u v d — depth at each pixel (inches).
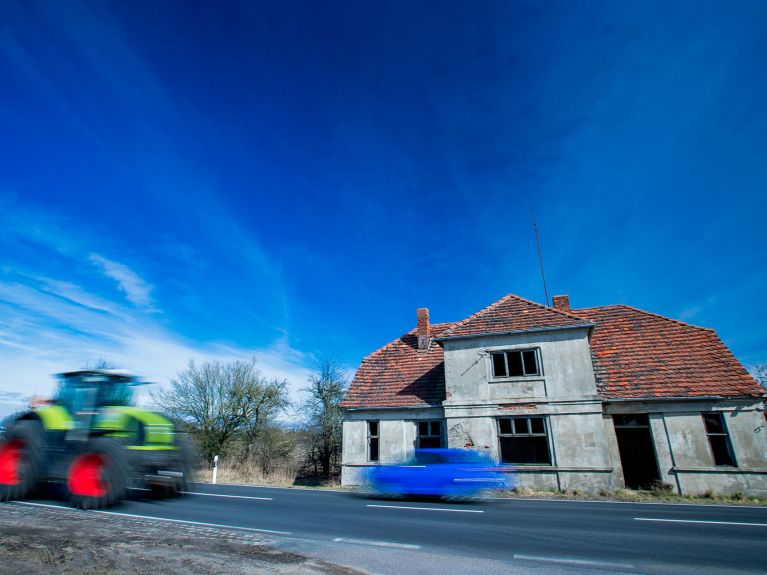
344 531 301.4
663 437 651.5
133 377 422.0
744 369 665.6
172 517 329.7
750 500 560.7
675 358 721.6
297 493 560.4
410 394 818.2
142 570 198.4
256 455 1139.3
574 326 698.2
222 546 241.8
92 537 249.9
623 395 679.7
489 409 713.0
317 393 1110.4
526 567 218.7
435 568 214.2
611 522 352.8
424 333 956.0
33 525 277.7
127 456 363.9
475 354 749.3
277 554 230.1
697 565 225.8
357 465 797.2
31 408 408.2
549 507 449.7
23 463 379.6
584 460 644.1
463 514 388.2
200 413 1162.6
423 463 508.1
